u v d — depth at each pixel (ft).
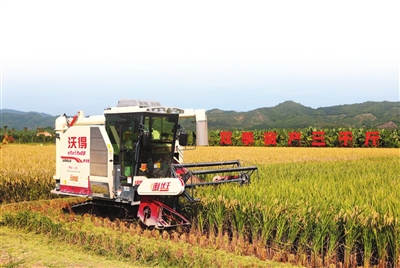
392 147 184.44
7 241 32.55
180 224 33.37
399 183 39.29
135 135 35.68
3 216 39.29
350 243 26.63
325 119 652.07
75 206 42.50
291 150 140.67
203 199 33.63
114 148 36.94
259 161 88.69
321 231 27.12
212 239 31.58
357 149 154.20
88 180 38.29
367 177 47.37
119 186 36.47
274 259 28.19
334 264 26.73
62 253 29.22
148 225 34.01
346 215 26.58
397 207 26.27
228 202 31.81
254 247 29.63
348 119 625.41
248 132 206.59
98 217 39.73
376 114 626.64
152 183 33.35
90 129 38.17
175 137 38.42
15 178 54.85
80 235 31.68
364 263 26.20
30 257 28.22
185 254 26.78
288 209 28.68
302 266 27.12
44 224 35.24
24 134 235.20
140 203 34.86
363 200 28.60
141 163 35.55
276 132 204.23
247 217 31.04
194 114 40.57
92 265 26.48
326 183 38.63
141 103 36.81
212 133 216.13
